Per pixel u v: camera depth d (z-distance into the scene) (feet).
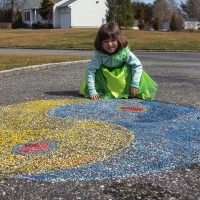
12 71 20.89
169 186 6.05
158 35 69.97
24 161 7.06
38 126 9.66
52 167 6.78
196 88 16.19
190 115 11.09
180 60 31.99
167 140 8.48
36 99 13.61
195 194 5.79
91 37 65.00
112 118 10.59
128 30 84.23
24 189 5.92
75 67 25.41
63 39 62.13
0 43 57.62
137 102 13.12
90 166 6.84
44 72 22.36
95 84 14.30
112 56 13.48
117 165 6.89
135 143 8.19
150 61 30.73
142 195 5.73
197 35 72.79
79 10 106.42
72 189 5.92
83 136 8.69
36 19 121.49
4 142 8.24
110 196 5.68
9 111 11.50
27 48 52.42
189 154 7.56
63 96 14.26
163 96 14.28
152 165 6.93
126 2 89.66
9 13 150.82
